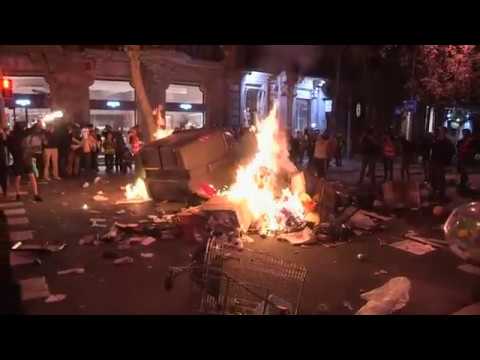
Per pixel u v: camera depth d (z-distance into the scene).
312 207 10.12
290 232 9.17
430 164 14.32
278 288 5.59
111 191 14.83
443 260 7.75
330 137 17.23
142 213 11.28
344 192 13.96
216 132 12.70
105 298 5.83
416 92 23.62
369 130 16.95
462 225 7.06
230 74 26.98
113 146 20.14
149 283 6.41
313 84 32.28
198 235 8.77
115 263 7.26
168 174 12.01
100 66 23.08
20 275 6.73
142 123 22.67
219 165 12.34
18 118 21.72
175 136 12.76
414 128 32.41
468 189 15.44
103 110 23.61
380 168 23.20
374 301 5.57
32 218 10.64
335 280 6.63
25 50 21.23
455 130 34.34
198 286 5.58
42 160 17.92
